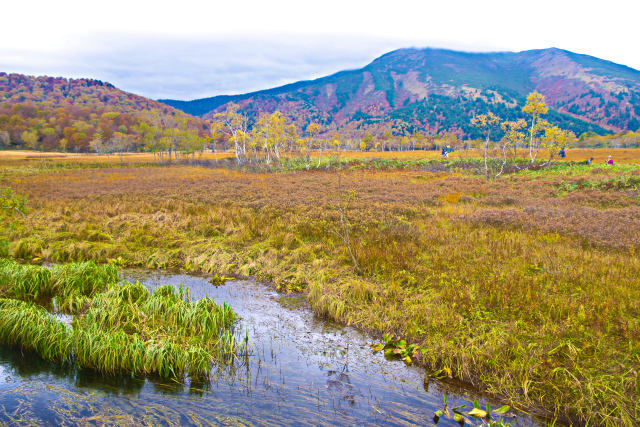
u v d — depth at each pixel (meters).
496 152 53.12
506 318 6.00
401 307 6.61
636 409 3.95
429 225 13.50
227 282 8.47
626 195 19.33
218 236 12.19
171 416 3.98
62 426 3.76
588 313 5.90
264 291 7.94
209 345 5.33
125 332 5.52
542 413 4.13
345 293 7.29
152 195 22.00
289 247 10.77
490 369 4.79
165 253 10.17
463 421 3.97
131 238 11.63
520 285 7.13
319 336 5.93
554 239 10.97
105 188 26.72
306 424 3.88
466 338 5.36
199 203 18.56
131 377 4.75
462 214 15.35
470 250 9.80
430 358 5.09
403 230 12.05
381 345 5.55
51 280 7.36
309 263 9.25
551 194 22.25
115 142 99.19
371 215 14.73
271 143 58.53
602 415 3.92
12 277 7.26
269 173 45.06
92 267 7.98
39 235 11.48
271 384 4.62
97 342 4.96
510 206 18.42
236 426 3.82
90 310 5.92
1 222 12.77
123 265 9.48
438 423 3.96
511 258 9.03
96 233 11.62
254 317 6.60
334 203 17.88
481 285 7.16
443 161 50.19
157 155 104.44
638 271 7.84
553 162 41.56
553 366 4.64
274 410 4.11
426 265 8.75
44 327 5.32
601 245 10.24
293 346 5.59
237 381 4.68
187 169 54.59
